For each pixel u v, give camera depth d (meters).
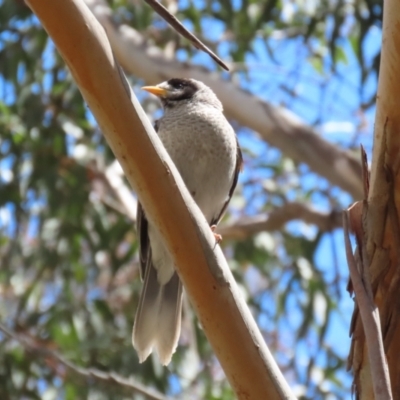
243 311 5.03
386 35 4.99
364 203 5.25
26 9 12.34
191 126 8.48
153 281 7.78
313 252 12.76
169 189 4.95
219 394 11.66
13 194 12.41
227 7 12.52
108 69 4.75
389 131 5.15
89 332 11.80
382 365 4.48
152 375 11.02
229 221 13.84
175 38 13.26
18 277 13.00
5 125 12.29
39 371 11.52
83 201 12.27
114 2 12.62
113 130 4.84
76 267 12.47
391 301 5.14
